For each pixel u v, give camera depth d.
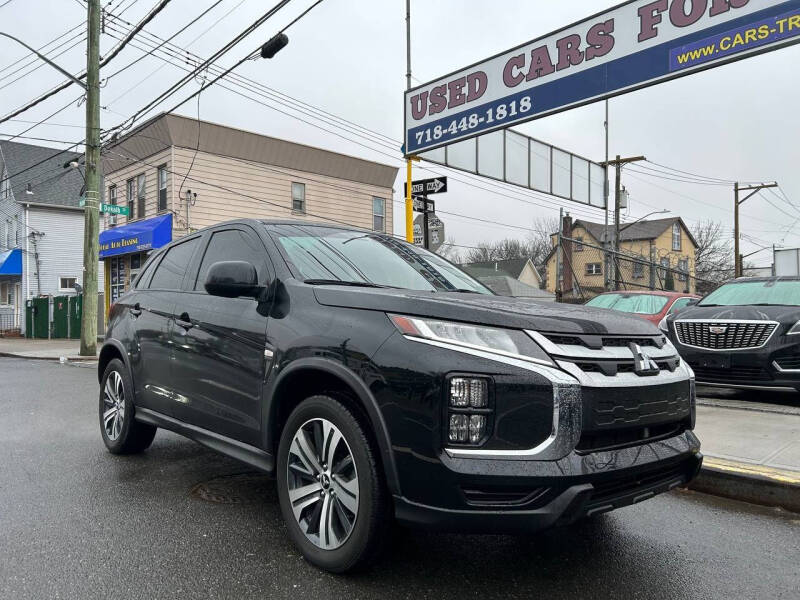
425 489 2.46
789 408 6.51
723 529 3.52
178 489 4.07
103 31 14.53
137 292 4.90
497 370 2.46
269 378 3.16
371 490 2.64
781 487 3.86
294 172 21.80
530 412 2.43
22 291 28.47
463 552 3.13
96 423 6.32
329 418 2.85
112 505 3.75
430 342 2.57
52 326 24.86
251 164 20.59
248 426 3.34
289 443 3.05
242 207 20.36
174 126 18.50
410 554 3.09
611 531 3.47
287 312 3.18
